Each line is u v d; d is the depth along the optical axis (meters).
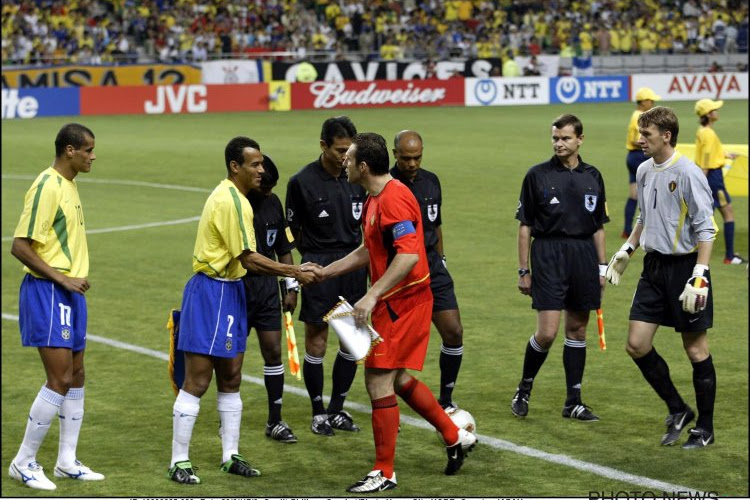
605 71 173.25
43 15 161.12
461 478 23.61
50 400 23.33
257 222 26.81
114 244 57.22
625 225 55.09
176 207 69.94
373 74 155.75
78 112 138.38
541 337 27.73
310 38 171.38
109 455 25.83
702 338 25.47
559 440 26.20
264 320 26.62
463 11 181.12
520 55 176.38
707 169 48.41
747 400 29.28
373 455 25.58
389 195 22.75
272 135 111.06
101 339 37.84
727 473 23.62
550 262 27.84
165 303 43.59
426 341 23.28
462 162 88.88
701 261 24.59
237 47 165.25
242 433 27.44
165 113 141.25
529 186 28.08
